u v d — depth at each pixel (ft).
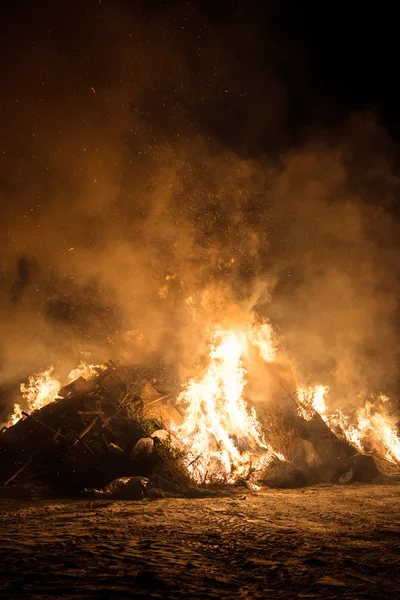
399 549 20.34
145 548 19.97
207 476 39.19
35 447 40.09
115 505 30.78
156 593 14.87
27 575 16.34
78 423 41.16
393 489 38.60
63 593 14.66
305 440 45.60
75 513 28.04
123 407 42.52
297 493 36.40
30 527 24.04
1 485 36.47
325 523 25.35
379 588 15.71
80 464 37.83
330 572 17.26
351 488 39.37
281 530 23.57
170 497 34.45
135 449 38.09
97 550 19.57
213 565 17.87
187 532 23.00
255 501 32.42
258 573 17.04
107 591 14.90
